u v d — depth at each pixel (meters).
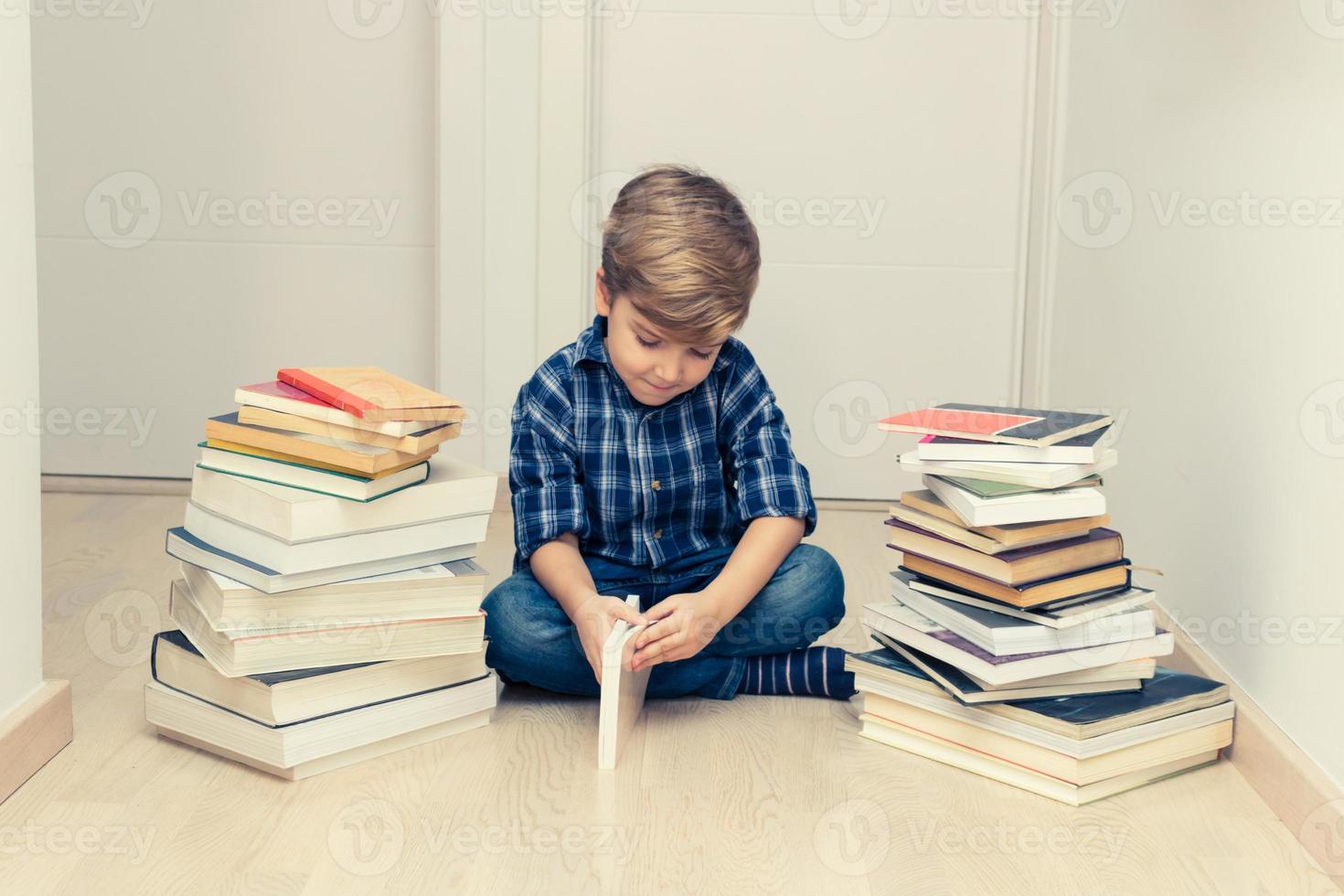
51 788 1.06
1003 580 1.09
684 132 2.06
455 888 0.92
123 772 1.10
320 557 1.08
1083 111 1.85
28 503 1.10
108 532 1.88
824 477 2.16
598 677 1.19
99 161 2.09
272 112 2.08
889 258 2.09
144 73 2.06
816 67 2.04
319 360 2.15
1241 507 1.23
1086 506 1.12
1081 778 1.07
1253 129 1.22
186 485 2.14
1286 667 1.11
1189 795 1.10
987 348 2.12
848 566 1.79
